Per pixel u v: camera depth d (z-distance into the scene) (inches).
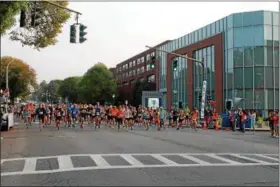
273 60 1824.6
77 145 662.5
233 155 548.7
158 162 468.1
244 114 1198.9
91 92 4099.4
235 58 1881.2
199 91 2228.1
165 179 360.8
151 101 2235.5
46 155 529.7
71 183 341.1
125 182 345.7
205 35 2177.7
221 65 1975.9
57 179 359.3
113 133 984.9
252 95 1824.6
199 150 607.5
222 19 1996.8
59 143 696.4
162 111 1206.9
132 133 1000.2
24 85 3550.7
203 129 1315.2
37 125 1332.4
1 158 500.1
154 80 3804.1
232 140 826.2
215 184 339.3
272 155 555.2
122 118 1167.0
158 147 644.1
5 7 725.3
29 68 3567.9
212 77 2080.5
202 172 400.8
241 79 1856.5
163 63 2883.9
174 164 453.1
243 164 459.8
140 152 570.3
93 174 384.8
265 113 1797.5
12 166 434.9
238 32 1875.0
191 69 2314.2
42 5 1087.6
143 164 450.9
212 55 2094.0
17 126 1273.4
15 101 4057.6
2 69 3422.7
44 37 1203.9
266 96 1806.1
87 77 4160.9
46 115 1226.0
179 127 1350.9
